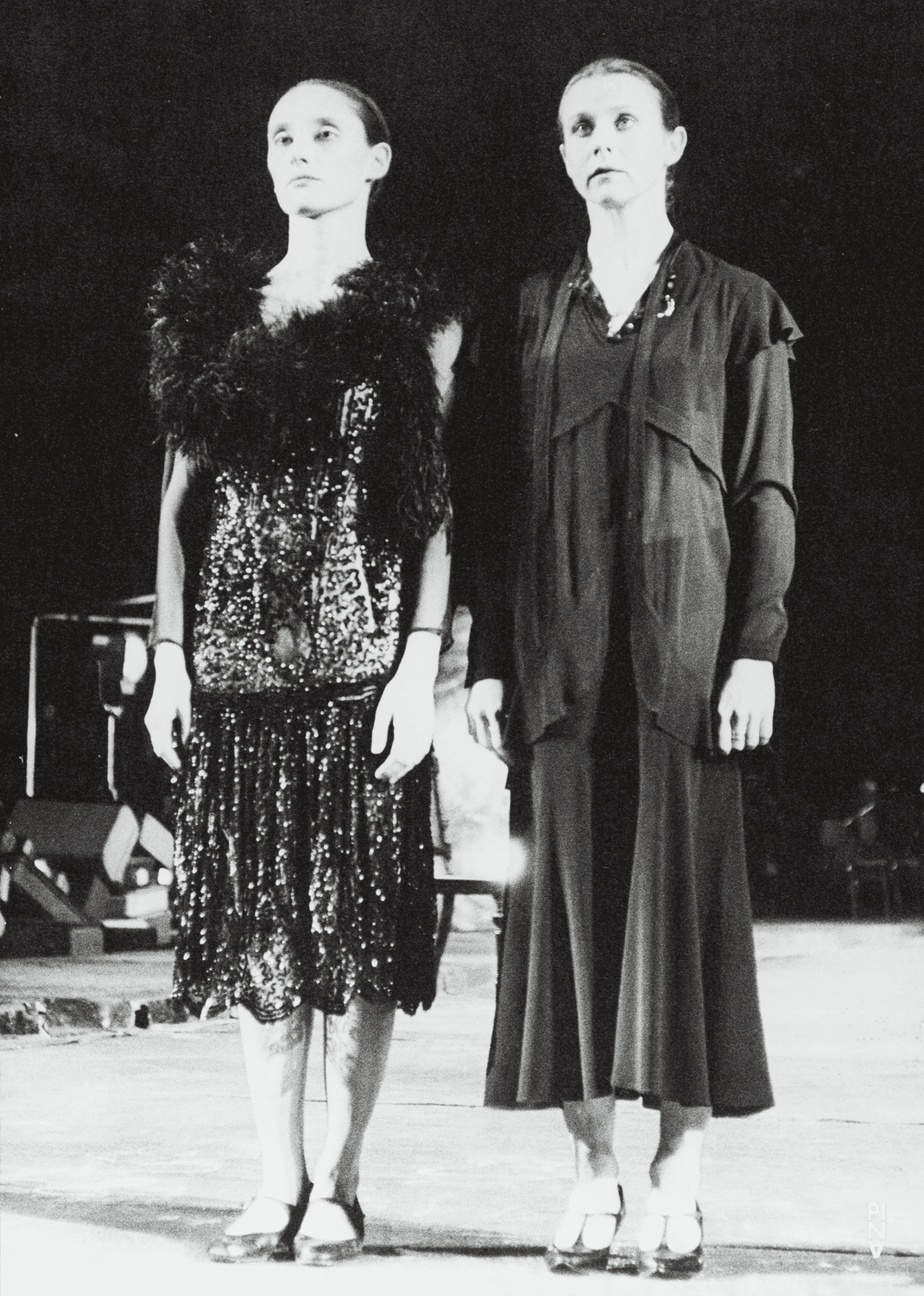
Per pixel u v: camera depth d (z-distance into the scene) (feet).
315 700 12.00
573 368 12.01
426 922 12.12
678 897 11.44
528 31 49.16
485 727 12.24
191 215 52.75
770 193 64.08
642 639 11.57
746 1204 13.88
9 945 41.16
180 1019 29.94
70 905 43.68
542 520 11.91
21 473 54.70
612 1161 11.81
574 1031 11.57
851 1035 27.53
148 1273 11.34
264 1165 12.07
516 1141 17.10
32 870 43.78
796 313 70.54
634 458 11.72
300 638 12.00
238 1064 24.00
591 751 11.68
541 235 41.14
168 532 12.68
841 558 82.89
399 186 46.29
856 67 60.29
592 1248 11.50
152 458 55.31
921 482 79.10
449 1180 14.90
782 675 86.02
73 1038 27.50
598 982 11.55
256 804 11.93
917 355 72.08
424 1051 25.66
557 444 11.96
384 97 49.37
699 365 11.85
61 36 51.34
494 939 46.32
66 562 56.03
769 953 50.55
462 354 12.54
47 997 28.66
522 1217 13.29
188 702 12.35
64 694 57.16
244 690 12.04
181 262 12.48
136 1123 18.37
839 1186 14.71
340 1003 11.70
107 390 54.49
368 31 49.90
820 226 65.41
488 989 37.09
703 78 58.80
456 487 12.37
